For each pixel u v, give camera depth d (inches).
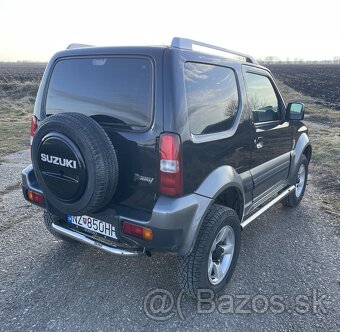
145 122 100.2
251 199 143.6
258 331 104.3
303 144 192.4
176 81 97.1
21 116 626.5
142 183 102.4
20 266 133.1
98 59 110.0
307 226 176.9
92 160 96.0
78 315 108.1
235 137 121.9
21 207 191.5
